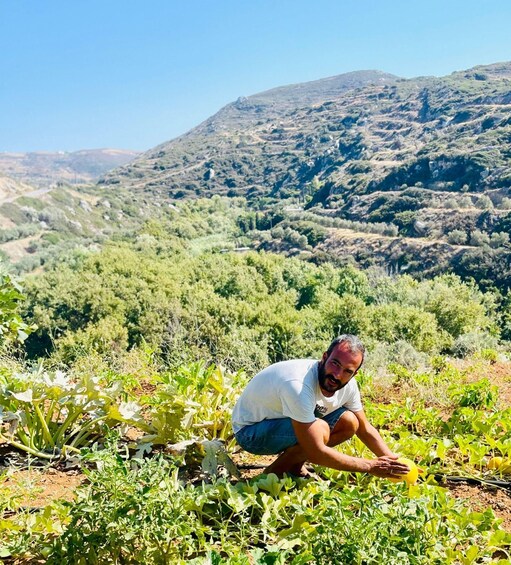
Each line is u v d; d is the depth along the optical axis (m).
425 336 27.12
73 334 31.61
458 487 3.29
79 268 53.88
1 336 4.59
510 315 46.50
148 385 5.23
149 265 49.84
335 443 3.09
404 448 3.42
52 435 3.64
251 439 3.01
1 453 3.57
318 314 36.34
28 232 112.06
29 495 2.82
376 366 7.07
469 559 2.34
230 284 49.97
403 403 4.66
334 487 3.07
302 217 117.25
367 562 2.11
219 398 3.64
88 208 138.88
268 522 2.55
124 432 3.69
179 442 3.19
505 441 3.44
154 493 2.22
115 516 2.16
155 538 2.23
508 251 68.38
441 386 5.11
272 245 104.25
